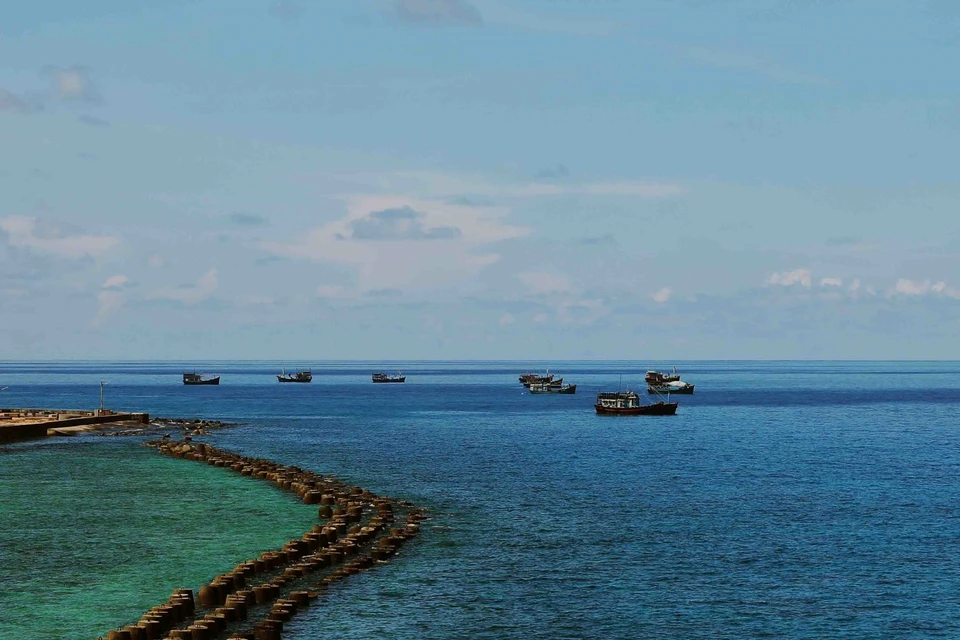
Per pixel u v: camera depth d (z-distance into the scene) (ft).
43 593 193.47
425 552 227.20
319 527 239.50
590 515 274.98
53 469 371.76
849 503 299.79
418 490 321.32
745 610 186.39
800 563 220.64
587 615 182.60
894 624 179.52
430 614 181.68
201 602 180.55
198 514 274.16
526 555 224.94
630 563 219.00
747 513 280.51
